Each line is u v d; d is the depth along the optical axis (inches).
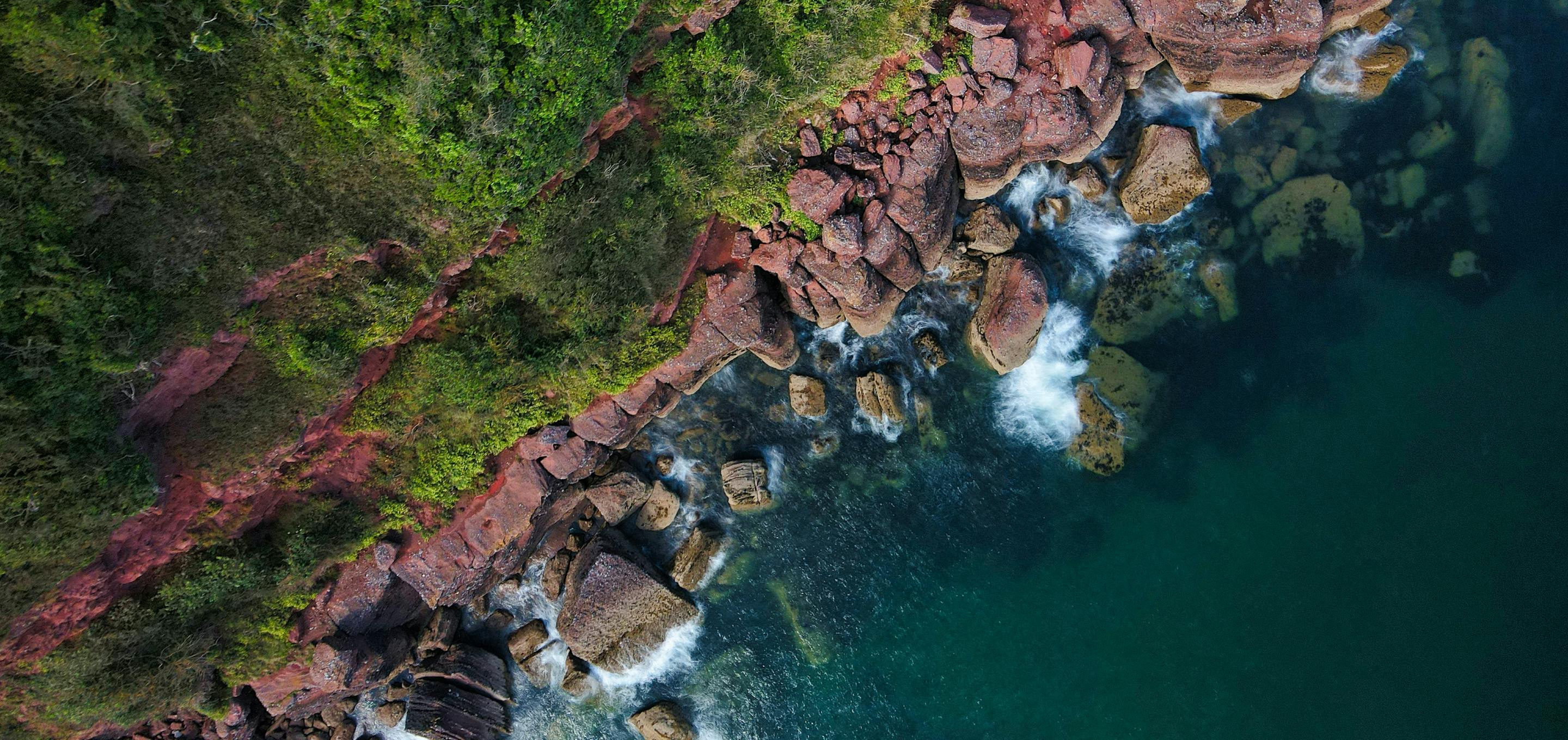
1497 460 820.6
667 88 684.7
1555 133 836.6
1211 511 844.0
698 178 719.1
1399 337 841.5
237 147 517.3
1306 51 788.6
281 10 480.1
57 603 571.5
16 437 482.9
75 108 454.9
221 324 548.4
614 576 843.4
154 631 643.5
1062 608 855.7
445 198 583.2
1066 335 849.5
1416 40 831.1
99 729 657.0
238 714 751.7
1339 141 842.8
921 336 852.0
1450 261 839.1
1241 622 834.2
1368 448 836.0
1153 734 838.5
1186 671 837.8
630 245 716.0
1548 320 830.5
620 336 741.3
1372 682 810.2
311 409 631.2
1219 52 788.6
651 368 772.6
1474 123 834.8
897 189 767.1
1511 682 789.2
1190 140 810.2
